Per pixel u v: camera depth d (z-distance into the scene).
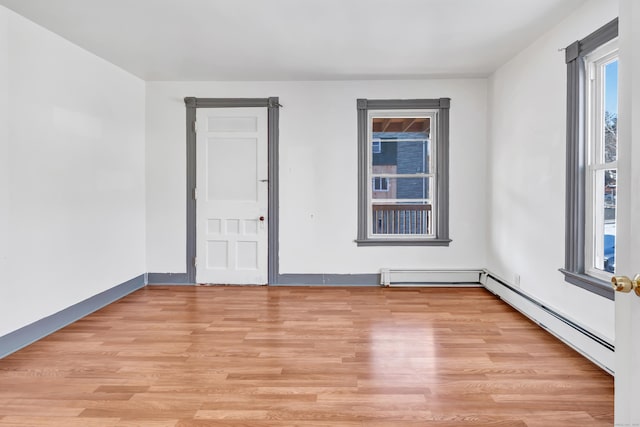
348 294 4.59
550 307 3.40
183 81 4.95
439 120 4.94
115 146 4.35
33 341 3.17
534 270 3.69
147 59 4.16
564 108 3.18
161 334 3.32
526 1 2.89
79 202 3.75
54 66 3.43
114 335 3.29
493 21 3.24
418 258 5.00
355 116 4.95
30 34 3.17
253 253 5.02
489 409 2.18
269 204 4.97
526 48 3.84
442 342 3.13
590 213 2.92
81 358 2.84
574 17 3.05
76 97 3.71
